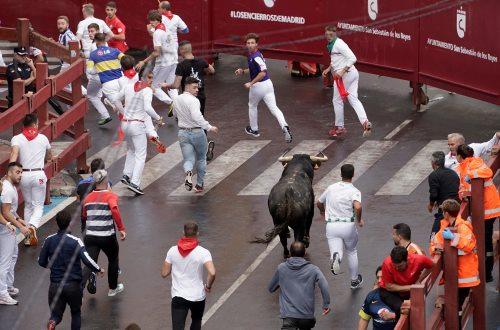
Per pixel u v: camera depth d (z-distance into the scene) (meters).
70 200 53.22
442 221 40.09
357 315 42.44
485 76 60.03
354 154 57.47
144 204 52.69
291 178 44.97
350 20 65.75
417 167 55.69
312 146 58.69
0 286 43.50
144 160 53.75
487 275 45.22
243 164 56.88
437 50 62.12
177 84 57.19
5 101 61.12
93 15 72.81
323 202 44.31
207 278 41.38
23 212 50.12
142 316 42.66
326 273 45.66
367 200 52.28
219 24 70.06
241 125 61.84
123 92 53.28
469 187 44.47
